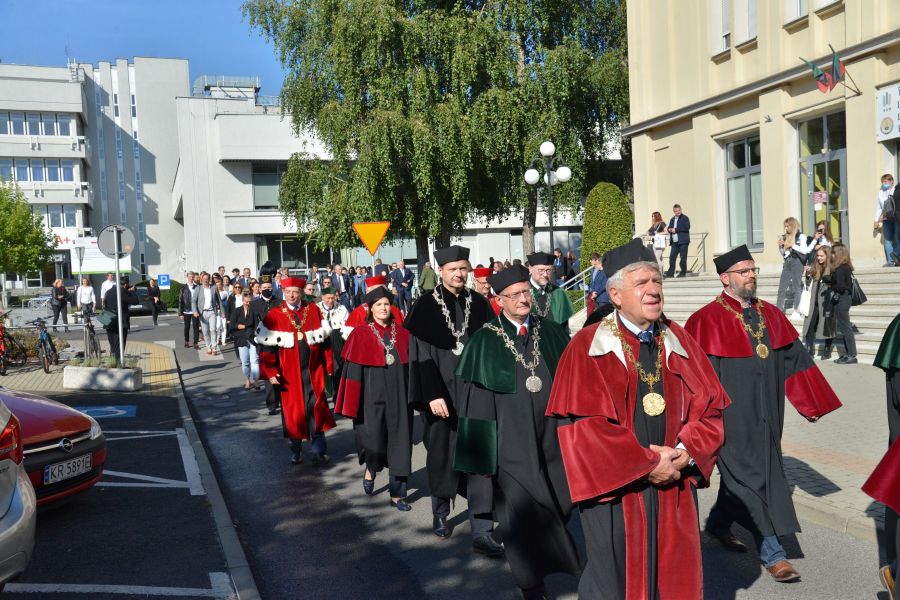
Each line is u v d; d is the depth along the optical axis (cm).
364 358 657
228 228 3975
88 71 5606
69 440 604
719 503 518
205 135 4000
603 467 319
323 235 2400
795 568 484
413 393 559
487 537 516
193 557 519
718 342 490
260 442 935
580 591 342
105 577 483
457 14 2336
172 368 1642
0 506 397
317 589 482
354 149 2277
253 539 583
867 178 1566
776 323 499
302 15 2419
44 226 4844
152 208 5734
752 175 1934
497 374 441
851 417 837
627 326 342
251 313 1282
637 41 2253
